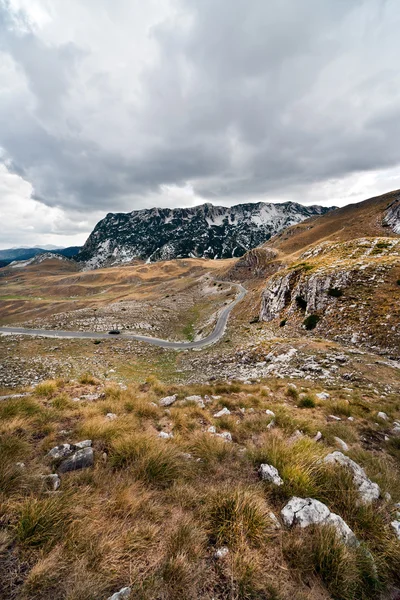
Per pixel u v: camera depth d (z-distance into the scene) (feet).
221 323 258.37
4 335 228.84
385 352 89.71
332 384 61.31
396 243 179.22
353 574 9.78
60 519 10.64
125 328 256.11
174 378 123.03
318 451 17.98
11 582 8.70
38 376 136.26
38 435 18.74
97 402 27.68
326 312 134.31
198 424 25.23
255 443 22.04
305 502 12.94
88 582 8.50
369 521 12.55
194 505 12.92
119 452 16.25
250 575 9.48
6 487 11.97
